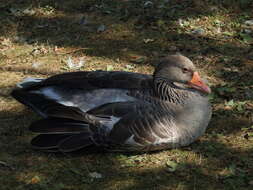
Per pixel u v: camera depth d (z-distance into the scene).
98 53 13.71
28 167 9.45
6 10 15.96
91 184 8.98
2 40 14.47
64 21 15.34
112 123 9.43
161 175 9.20
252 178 9.05
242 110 11.09
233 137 10.25
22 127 10.63
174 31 14.62
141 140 9.38
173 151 9.83
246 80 12.29
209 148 9.91
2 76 12.66
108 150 9.70
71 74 10.35
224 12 15.38
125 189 8.85
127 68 12.92
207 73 12.65
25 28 15.05
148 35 14.48
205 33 14.43
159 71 9.70
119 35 14.56
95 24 15.12
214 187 8.88
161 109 9.48
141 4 16.03
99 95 9.76
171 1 16.08
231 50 13.61
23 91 10.36
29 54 13.74
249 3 15.68
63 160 9.62
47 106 9.78
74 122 9.56
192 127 9.59
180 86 10.07
